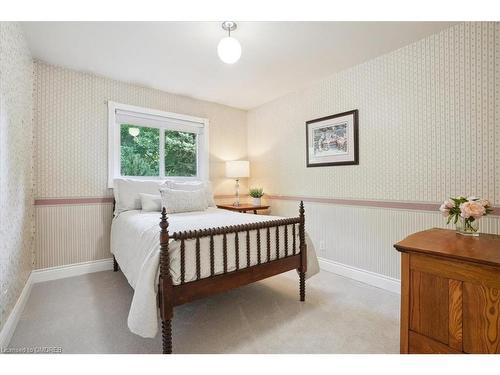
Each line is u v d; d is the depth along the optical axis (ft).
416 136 7.34
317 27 6.53
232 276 5.83
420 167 7.27
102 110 9.73
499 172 5.97
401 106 7.65
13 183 5.96
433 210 7.02
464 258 3.68
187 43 7.23
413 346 4.24
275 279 8.98
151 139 11.19
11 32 5.78
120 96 10.11
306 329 5.82
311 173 10.52
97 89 9.62
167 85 10.50
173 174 11.86
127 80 9.98
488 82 6.09
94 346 5.16
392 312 6.59
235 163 12.57
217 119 12.92
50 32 6.72
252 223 6.24
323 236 10.03
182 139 12.12
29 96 7.88
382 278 8.14
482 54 6.16
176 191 9.46
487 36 6.09
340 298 7.43
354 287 8.23
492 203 6.05
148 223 6.81
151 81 10.09
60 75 8.89
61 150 8.93
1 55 5.09
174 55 7.95
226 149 13.24
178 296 5.01
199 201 9.82
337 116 9.37
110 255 9.92
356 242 8.89
